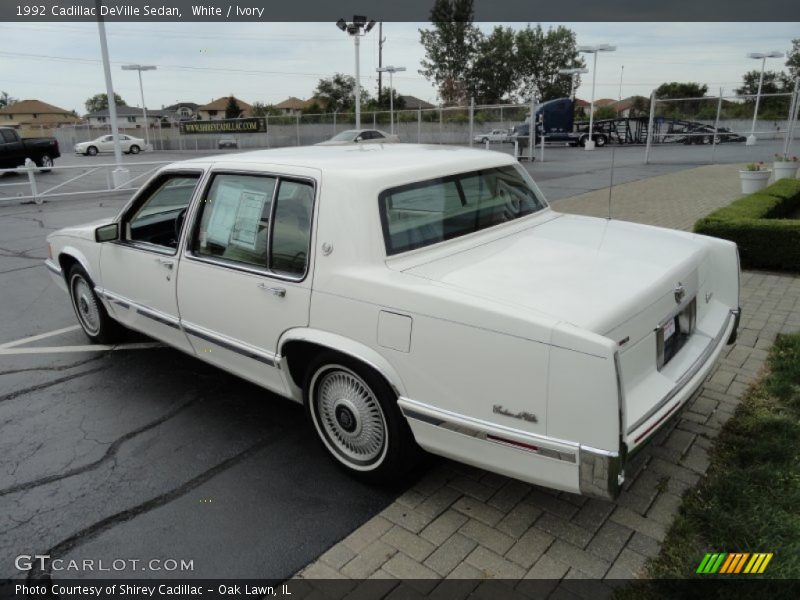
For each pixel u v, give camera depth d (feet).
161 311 14.24
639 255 10.88
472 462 9.28
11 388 15.62
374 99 241.76
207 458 12.24
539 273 9.82
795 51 209.36
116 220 15.24
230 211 12.28
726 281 12.35
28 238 36.60
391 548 9.43
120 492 11.21
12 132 76.64
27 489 11.39
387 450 10.37
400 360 9.52
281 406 14.39
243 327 12.07
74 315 21.65
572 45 241.96
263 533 9.95
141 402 14.71
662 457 11.25
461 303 8.79
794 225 22.63
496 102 251.19
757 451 11.02
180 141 153.79
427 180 11.31
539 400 8.23
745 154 82.17
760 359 15.12
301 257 10.86
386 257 10.08
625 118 117.19
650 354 9.45
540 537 9.49
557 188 51.88
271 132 137.39
